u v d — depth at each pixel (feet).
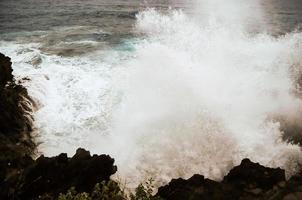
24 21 101.45
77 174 28.78
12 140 35.99
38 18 108.47
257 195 25.35
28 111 42.55
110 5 157.28
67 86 51.39
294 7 188.55
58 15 117.08
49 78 53.36
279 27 106.32
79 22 103.24
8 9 127.34
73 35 82.99
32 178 28.25
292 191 23.29
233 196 25.77
